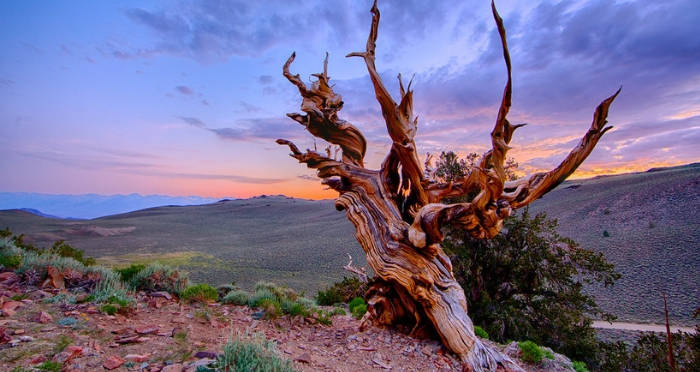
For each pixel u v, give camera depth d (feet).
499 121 18.62
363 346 22.17
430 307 23.45
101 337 15.64
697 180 296.92
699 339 40.70
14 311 17.16
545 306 53.67
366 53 24.84
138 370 12.86
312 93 28.96
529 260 53.36
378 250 26.02
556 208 338.34
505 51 16.30
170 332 17.79
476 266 54.70
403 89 24.07
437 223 22.61
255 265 227.40
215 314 23.45
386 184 28.45
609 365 47.55
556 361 26.86
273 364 13.56
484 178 20.56
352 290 51.39
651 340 49.11
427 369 20.16
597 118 22.11
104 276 24.62
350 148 31.19
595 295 120.26
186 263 234.79
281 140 28.45
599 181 480.23
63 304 19.02
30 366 11.96
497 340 47.03
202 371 12.50
